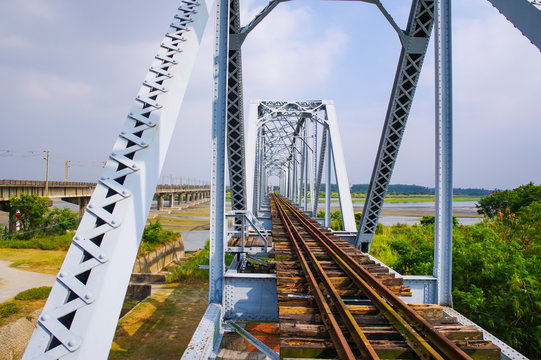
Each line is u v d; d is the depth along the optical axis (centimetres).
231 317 489
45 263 1586
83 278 208
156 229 2081
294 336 340
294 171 3397
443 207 468
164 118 281
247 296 493
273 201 3278
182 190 7838
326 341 325
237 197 1137
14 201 2339
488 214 1909
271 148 3838
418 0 664
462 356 270
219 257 487
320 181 1986
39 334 172
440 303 467
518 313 525
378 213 946
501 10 316
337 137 1511
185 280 1357
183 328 882
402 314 375
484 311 566
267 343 564
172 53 331
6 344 724
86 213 216
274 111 1823
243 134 1001
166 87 296
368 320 377
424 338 326
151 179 254
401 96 765
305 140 2458
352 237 1045
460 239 831
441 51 464
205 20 400
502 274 636
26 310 930
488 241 788
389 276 493
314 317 375
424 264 861
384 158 849
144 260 1623
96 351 182
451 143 464
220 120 486
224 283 488
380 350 306
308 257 652
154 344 786
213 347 399
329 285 454
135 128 265
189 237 3084
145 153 249
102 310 188
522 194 1806
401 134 811
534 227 1048
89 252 199
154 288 1260
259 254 773
